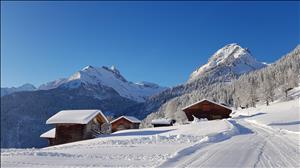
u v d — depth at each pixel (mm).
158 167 14453
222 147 20578
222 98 179125
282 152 17391
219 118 79812
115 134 48531
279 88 148625
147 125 141375
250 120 53594
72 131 52000
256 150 18547
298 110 64188
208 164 14859
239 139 25672
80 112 54188
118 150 23062
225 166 14273
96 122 56156
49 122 52000
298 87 136375
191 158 16578
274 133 29828
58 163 18016
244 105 148250
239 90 169750
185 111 82438
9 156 21141
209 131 35656
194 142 26062
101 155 20625
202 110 81188
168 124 82875
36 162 18562
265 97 141375
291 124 38656
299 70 147250
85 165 16938
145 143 27344
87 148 25875
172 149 22109
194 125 48438
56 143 52156
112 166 16234
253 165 14148
